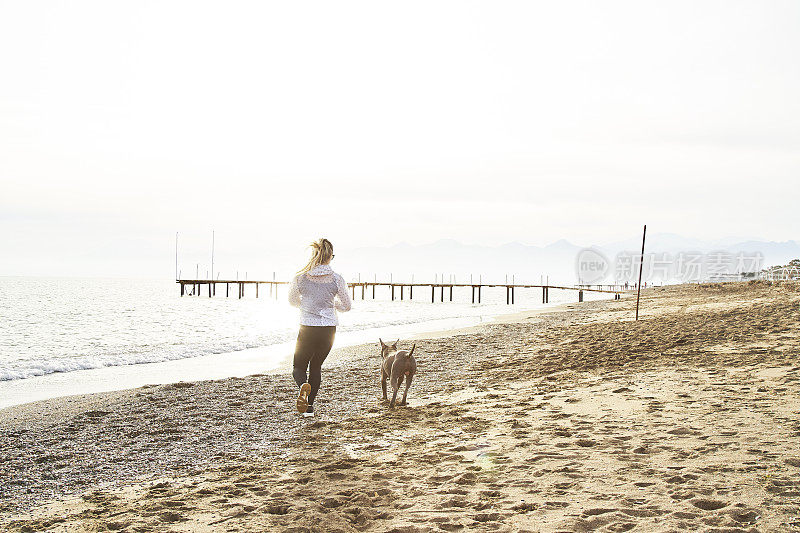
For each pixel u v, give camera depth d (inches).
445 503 164.4
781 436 208.7
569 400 316.8
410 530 145.2
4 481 224.4
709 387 320.8
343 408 349.4
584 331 821.2
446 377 476.7
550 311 1633.9
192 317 1736.0
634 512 146.6
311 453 242.7
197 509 174.1
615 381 372.2
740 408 261.1
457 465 204.5
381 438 260.8
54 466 244.1
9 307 2201.0
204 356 722.2
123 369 605.6
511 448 222.1
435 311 1937.7
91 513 177.6
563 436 235.9
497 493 170.1
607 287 4153.5
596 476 178.9
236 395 410.6
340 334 990.4
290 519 158.6
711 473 173.2
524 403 322.3
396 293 5270.7
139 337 1073.5
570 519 144.3
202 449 263.9
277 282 3437.5
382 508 164.9
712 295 1624.0
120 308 2239.2
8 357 746.8
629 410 277.1
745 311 823.7
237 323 1482.5
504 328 1022.4
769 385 311.9
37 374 570.3
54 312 1921.8
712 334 577.6
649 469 181.5
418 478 192.5
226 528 154.2
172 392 429.4
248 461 238.1
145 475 227.6
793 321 607.5
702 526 134.6
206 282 3508.9
